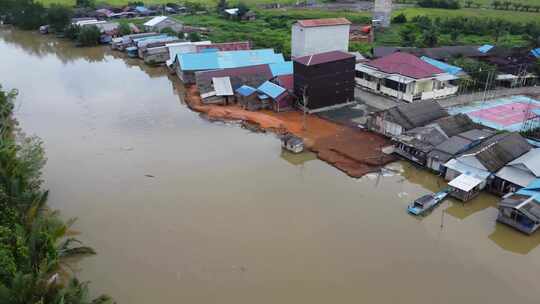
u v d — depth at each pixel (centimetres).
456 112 5294
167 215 3428
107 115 5619
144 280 2744
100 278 2762
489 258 2939
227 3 15025
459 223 3319
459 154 3919
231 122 5344
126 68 8031
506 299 2584
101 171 4138
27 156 3569
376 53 7438
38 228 2641
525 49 7588
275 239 3123
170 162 4309
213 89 6119
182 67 6812
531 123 4778
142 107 5931
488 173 3600
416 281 2728
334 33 7569
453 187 3525
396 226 3275
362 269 2827
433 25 10525
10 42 10319
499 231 3216
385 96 6031
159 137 4922
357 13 13062
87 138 4900
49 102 6112
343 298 2591
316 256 2947
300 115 5456
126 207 3544
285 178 3997
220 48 8144
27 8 11706
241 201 3616
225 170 4150
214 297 2605
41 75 7494
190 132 5072
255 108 5675
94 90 6681
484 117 5138
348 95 5719
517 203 3142
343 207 3525
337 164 4181
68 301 2198
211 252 2991
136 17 13225
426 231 3219
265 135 4959
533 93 6053
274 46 8612
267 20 11950
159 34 9688
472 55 7269
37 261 2541
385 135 4684
